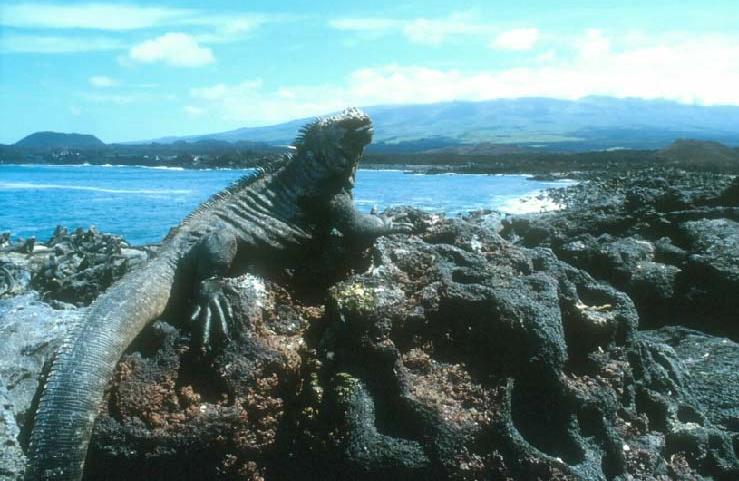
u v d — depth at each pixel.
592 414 1.00
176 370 1.05
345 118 1.27
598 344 1.08
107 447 0.98
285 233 1.26
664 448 1.05
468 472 0.94
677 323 1.56
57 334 1.16
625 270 1.59
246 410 1.01
